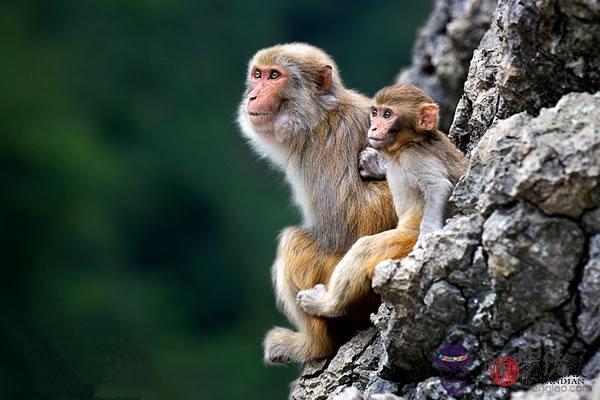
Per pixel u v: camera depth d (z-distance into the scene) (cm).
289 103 1158
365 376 1018
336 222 1128
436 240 857
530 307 827
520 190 809
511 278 821
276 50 1179
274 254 4503
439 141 1003
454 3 1570
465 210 883
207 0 5169
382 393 901
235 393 3622
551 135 815
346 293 1026
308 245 1140
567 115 828
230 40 5150
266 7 5150
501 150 848
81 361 1545
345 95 1168
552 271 812
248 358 3850
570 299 817
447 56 1525
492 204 829
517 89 916
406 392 917
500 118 998
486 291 846
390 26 4994
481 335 855
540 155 806
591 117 821
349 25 5059
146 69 5031
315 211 1143
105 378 1523
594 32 870
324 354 1120
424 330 874
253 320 4225
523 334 838
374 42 4975
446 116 1564
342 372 1034
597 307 809
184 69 5050
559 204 803
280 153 1173
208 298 4372
